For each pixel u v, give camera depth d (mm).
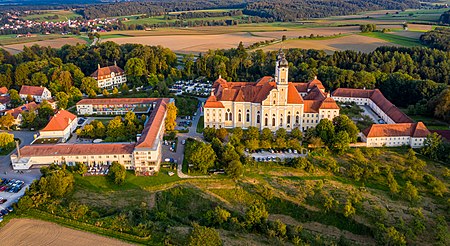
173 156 199750
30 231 139250
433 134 196875
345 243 141125
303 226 154000
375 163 192000
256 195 168500
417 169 183875
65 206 156000
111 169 175250
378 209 154000
